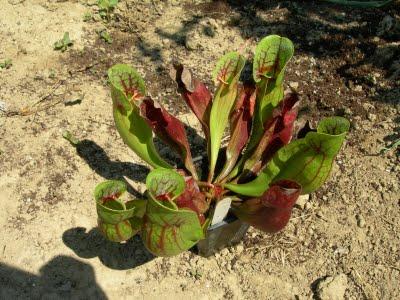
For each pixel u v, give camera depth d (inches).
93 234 27.4
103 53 36.1
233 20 38.0
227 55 21.5
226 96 22.3
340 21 37.4
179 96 33.4
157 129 23.0
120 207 20.6
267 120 24.3
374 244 27.0
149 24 38.0
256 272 26.5
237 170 24.9
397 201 28.2
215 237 24.5
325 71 34.4
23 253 26.8
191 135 31.5
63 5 39.0
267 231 22.3
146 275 26.2
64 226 27.7
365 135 31.1
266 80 22.8
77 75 34.7
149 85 34.0
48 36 36.8
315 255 26.9
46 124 31.9
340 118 19.7
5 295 25.6
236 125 23.5
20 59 35.7
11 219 28.0
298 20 37.7
